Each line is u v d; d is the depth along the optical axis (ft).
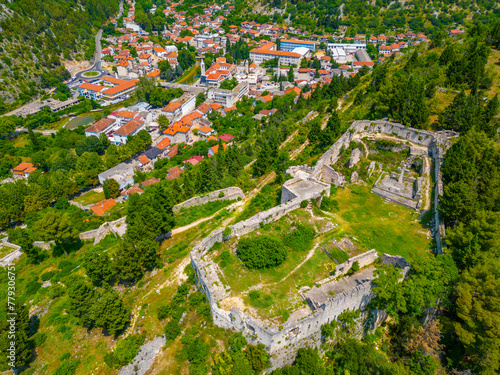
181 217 289.74
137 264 224.12
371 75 530.27
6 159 520.01
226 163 382.22
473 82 377.71
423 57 472.85
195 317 195.93
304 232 232.94
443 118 319.88
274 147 355.97
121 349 187.32
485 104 346.74
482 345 172.76
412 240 234.58
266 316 181.27
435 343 192.44
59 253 285.64
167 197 274.36
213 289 196.44
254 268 208.74
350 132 327.88
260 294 194.08
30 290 246.47
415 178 288.71
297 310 185.47
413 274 196.03
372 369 180.45
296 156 338.75
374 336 200.23
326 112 419.74
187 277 224.33
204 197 303.89
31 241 274.57
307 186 261.85
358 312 191.83
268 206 276.82
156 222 251.19
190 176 376.89
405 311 178.19
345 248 224.12
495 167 250.98
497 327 168.96
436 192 256.73
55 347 202.08
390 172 301.02
